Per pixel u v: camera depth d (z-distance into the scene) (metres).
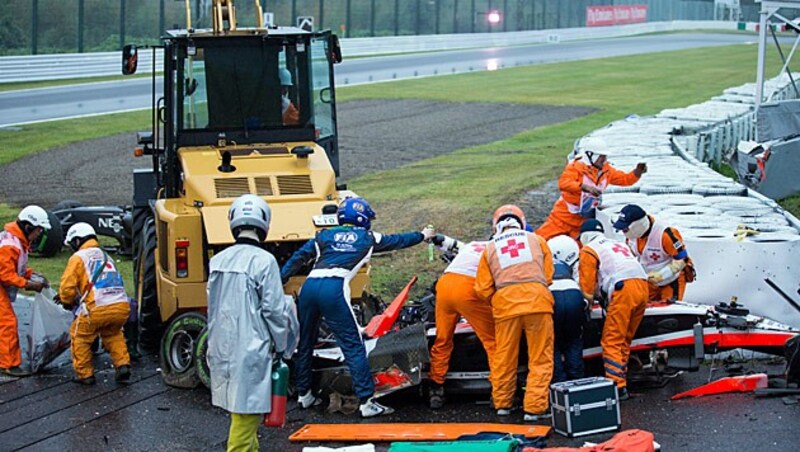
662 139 28.42
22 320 17.81
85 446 11.98
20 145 38.88
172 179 15.70
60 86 57.44
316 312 12.75
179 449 11.86
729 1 73.75
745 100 41.75
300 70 15.91
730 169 32.78
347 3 86.12
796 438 11.46
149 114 47.66
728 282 15.64
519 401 13.13
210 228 14.02
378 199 28.14
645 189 20.47
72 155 36.81
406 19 96.56
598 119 48.03
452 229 23.88
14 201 28.73
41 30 68.12
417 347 12.85
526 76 69.75
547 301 12.29
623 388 12.88
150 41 71.25
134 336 15.47
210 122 15.70
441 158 36.50
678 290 14.81
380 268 20.66
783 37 116.94
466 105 53.44
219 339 10.45
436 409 13.09
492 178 31.19
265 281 10.41
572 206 17.14
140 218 18.23
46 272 21.19
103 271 14.10
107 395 13.90
